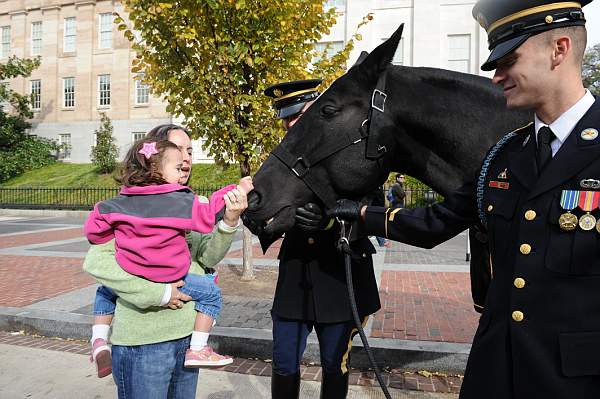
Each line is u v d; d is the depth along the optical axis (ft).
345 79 6.84
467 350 12.63
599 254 3.73
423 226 5.47
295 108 9.26
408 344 13.20
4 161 82.84
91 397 11.28
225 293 20.07
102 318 7.08
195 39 18.84
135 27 19.75
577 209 3.84
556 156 4.06
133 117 90.43
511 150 4.70
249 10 18.48
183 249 6.57
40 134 97.40
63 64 96.17
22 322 16.31
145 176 6.50
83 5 93.45
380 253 34.01
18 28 99.30
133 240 6.23
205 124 20.08
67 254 31.37
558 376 3.78
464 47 65.57
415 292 20.70
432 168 6.80
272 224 6.92
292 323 8.04
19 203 69.82
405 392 11.44
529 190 4.23
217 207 6.39
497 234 4.46
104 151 79.87
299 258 8.01
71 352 14.35
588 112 4.07
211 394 11.36
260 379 12.29
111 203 6.41
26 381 12.20
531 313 3.99
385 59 6.50
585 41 4.14
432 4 65.67
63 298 19.10
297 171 6.86
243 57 18.39
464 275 24.82
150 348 6.54
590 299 3.74
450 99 6.53
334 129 6.70
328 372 7.89
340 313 7.65
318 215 6.91
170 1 18.60
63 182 78.69
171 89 19.98
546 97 4.18
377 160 6.70
